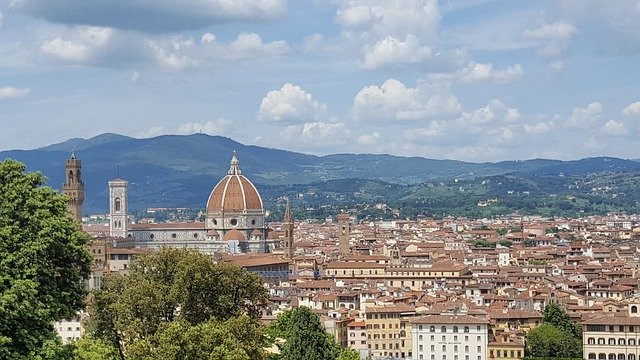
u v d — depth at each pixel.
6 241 145.88
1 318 135.38
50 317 144.88
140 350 183.88
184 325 189.12
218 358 180.12
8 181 155.25
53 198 155.62
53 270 151.50
